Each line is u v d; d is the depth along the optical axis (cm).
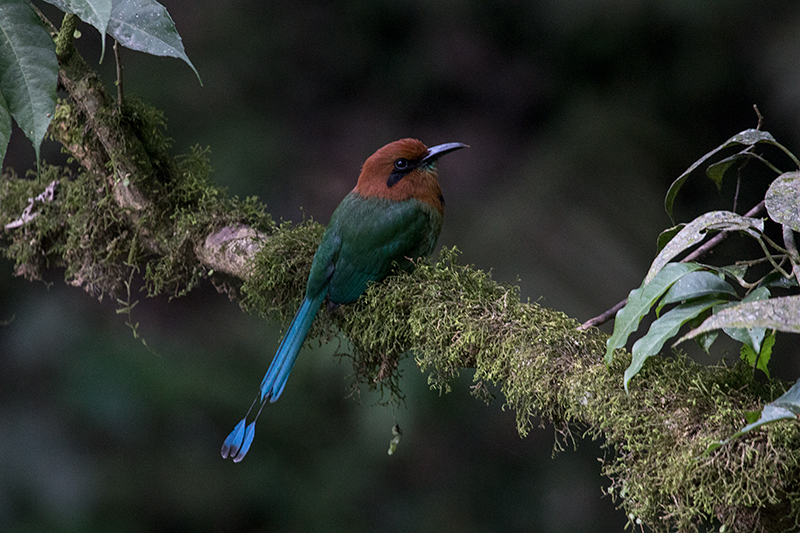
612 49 1206
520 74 1255
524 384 458
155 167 706
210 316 1073
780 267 375
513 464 1077
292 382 1006
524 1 1227
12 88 479
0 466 920
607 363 385
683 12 1155
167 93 1209
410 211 657
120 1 522
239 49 1270
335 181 1231
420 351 553
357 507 1016
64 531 904
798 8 1140
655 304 425
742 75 1177
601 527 1036
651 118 1187
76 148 702
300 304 659
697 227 373
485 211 1125
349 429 1034
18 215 777
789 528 358
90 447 971
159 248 709
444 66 1278
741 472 361
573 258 1046
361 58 1303
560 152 1151
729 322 312
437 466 1066
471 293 529
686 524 379
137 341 1017
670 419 393
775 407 319
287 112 1273
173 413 986
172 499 975
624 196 1098
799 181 378
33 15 481
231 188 1174
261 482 998
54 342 981
